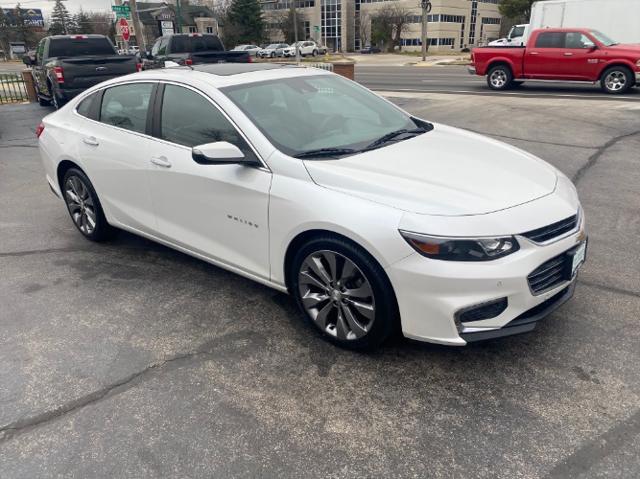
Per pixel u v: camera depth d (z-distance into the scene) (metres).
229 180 3.34
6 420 2.67
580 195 5.78
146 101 3.98
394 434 2.51
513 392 2.75
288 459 2.39
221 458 2.40
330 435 2.52
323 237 2.96
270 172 3.17
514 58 15.20
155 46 17.17
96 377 2.98
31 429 2.61
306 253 3.09
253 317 3.55
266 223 3.21
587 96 13.51
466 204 2.71
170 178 3.74
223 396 2.80
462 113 11.36
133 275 4.22
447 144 3.60
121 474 2.33
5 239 5.03
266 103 3.58
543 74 14.95
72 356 3.18
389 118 4.08
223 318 3.55
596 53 13.91
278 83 3.85
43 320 3.58
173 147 3.73
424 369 2.96
